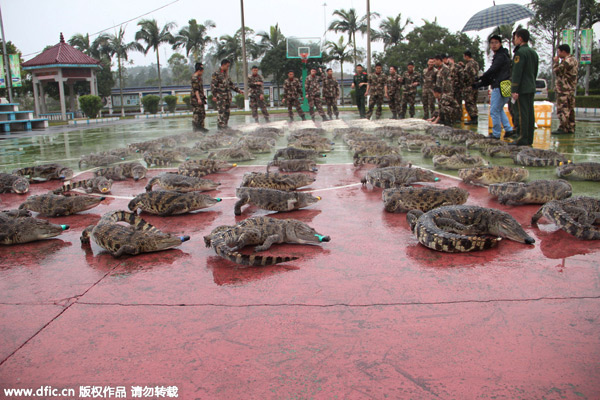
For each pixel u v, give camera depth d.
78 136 19.00
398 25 51.78
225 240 3.99
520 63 9.99
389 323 2.79
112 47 53.16
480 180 6.76
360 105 22.88
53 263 4.01
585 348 2.47
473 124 17.42
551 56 49.19
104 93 56.22
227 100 17.42
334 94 21.80
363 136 12.46
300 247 4.26
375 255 3.96
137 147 11.98
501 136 13.16
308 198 5.54
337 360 2.43
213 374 2.34
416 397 2.12
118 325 2.87
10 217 4.85
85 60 37.94
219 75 17.19
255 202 5.46
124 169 8.27
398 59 47.31
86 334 2.78
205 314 2.97
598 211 4.70
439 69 17.34
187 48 53.69
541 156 8.41
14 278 3.68
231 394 2.18
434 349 2.50
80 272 3.78
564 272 3.45
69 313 3.05
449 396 2.13
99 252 4.29
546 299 3.03
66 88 53.69
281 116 27.86
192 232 4.81
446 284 3.31
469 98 17.25
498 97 11.80
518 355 2.43
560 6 44.31
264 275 3.59
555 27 45.53
